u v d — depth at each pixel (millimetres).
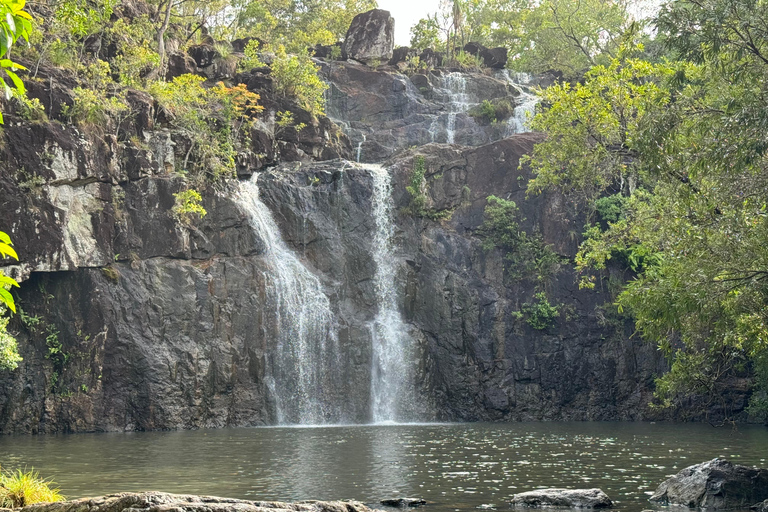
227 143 39438
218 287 36000
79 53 38094
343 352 37938
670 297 15930
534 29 64625
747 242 15602
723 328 18500
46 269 31516
